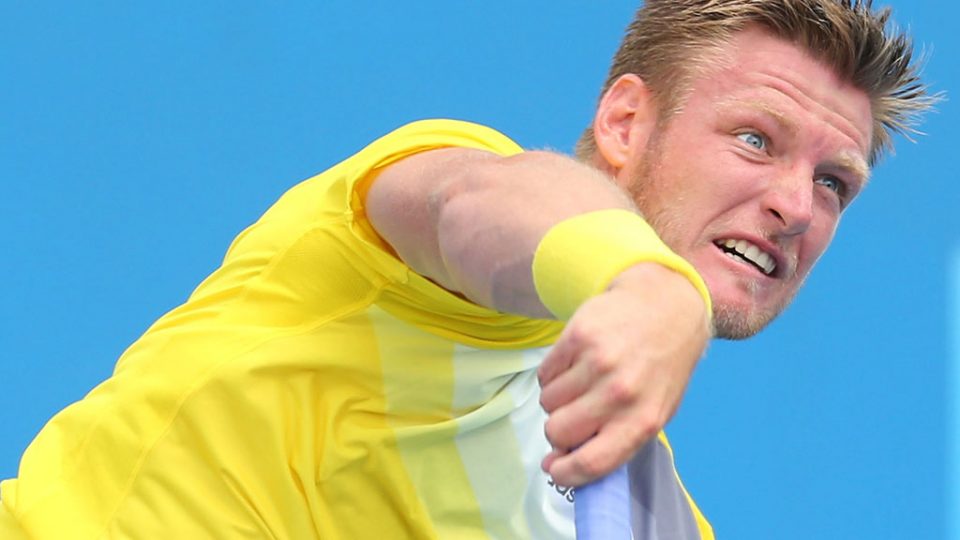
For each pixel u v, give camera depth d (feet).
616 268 17.34
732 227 27.71
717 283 27.68
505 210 19.20
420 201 21.83
